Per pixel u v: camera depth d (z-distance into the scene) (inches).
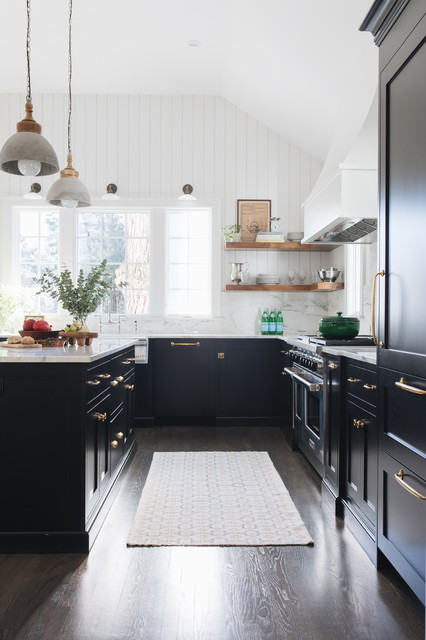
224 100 210.5
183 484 122.2
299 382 144.6
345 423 101.4
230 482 123.6
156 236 209.0
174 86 201.9
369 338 126.7
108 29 160.9
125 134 209.2
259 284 203.8
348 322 123.8
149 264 211.6
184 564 82.7
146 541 90.8
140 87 203.0
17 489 87.0
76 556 85.6
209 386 189.5
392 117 73.2
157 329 209.2
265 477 127.3
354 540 92.0
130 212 212.4
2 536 86.5
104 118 209.0
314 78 153.0
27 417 86.8
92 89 204.8
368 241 152.3
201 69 187.2
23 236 211.6
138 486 121.6
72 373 86.9
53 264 211.6
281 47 148.1
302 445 143.1
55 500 87.0
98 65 184.9
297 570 80.8
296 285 202.7
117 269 212.7
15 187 208.2
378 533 79.7
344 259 187.9
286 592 74.2
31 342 112.0
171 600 72.1
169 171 209.5
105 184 208.7
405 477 69.0
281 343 186.7
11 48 172.2
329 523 99.6
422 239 63.2
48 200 124.3
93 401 92.5
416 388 64.6
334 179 123.2
